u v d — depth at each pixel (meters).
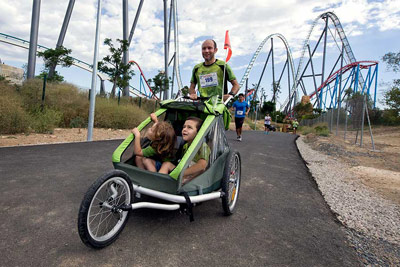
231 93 3.64
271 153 8.55
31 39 22.77
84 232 1.88
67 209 2.90
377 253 2.40
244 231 2.70
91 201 1.90
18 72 28.02
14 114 8.38
